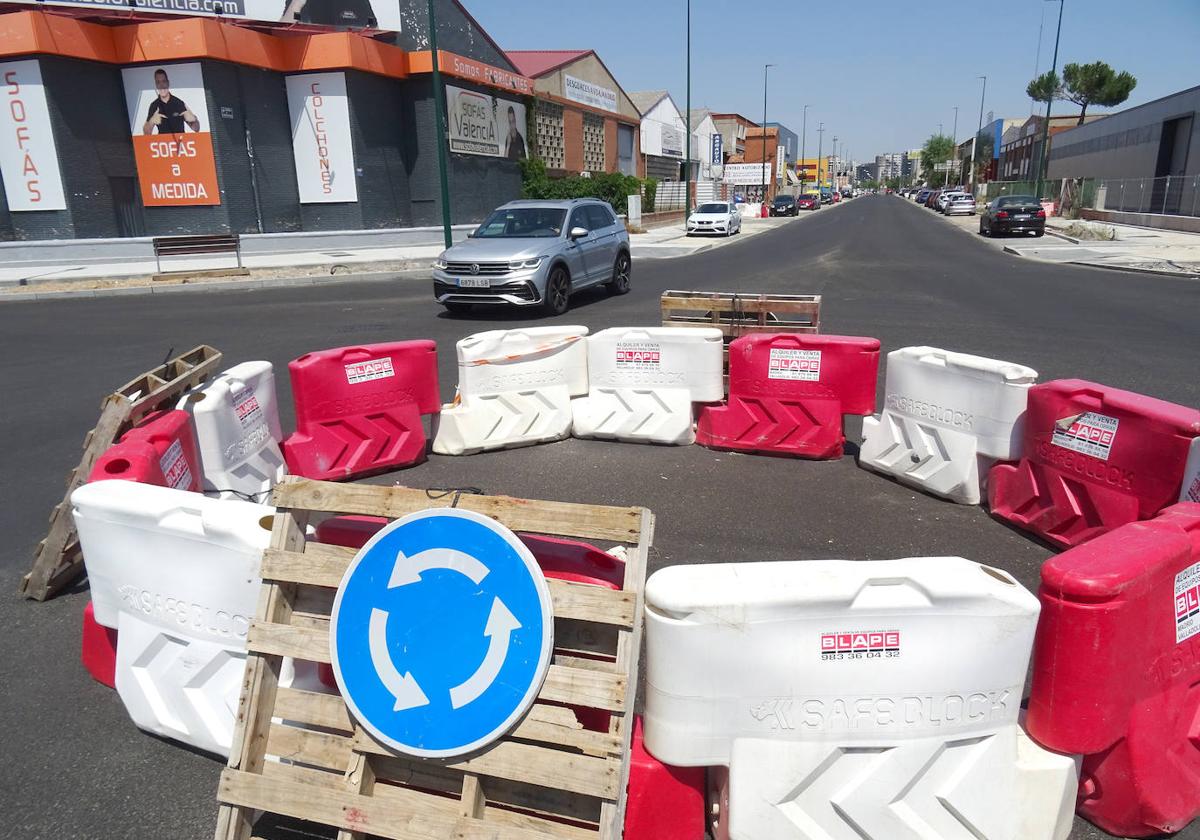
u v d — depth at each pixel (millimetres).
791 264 22656
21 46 21156
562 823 2389
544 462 6438
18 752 3168
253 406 5508
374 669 2465
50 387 9016
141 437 4195
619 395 6891
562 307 13445
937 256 24750
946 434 5520
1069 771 2498
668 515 5312
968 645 2367
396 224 27891
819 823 2432
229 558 2869
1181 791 2639
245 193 24625
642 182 45562
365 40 25359
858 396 6277
